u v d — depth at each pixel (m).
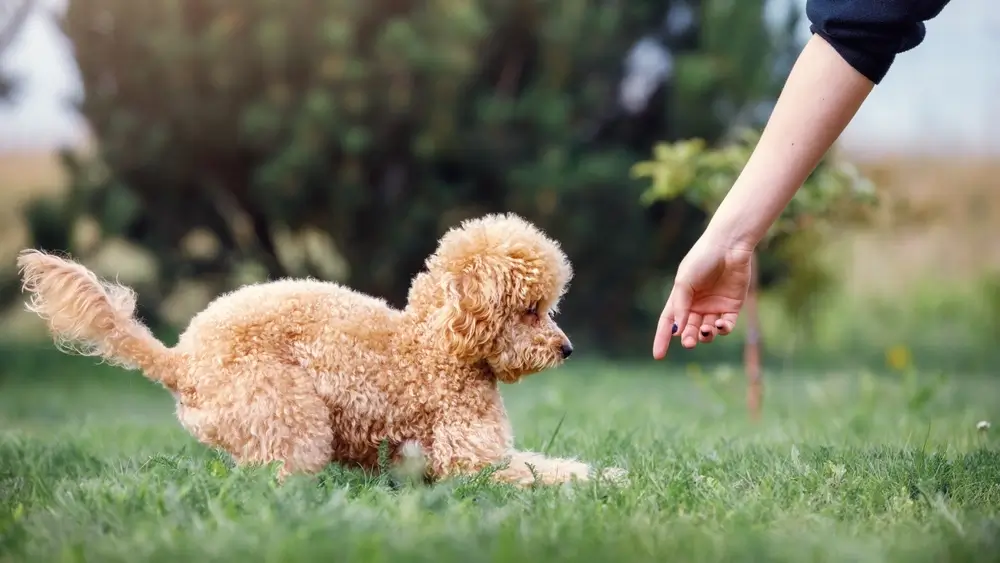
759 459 4.03
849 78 2.82
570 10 11.23
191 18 11.05
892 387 8.00
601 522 2.76
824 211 6.54
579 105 11.62
